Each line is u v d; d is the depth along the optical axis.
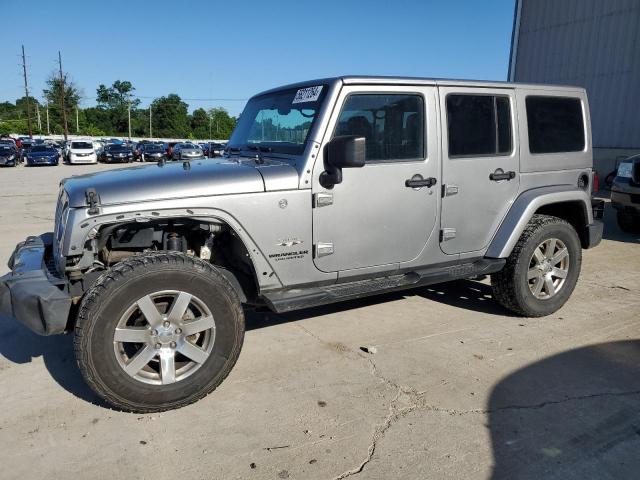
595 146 16.23
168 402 3.10
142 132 111.00
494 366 3.75
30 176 22.97
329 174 3.52
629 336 4.31
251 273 3.57
